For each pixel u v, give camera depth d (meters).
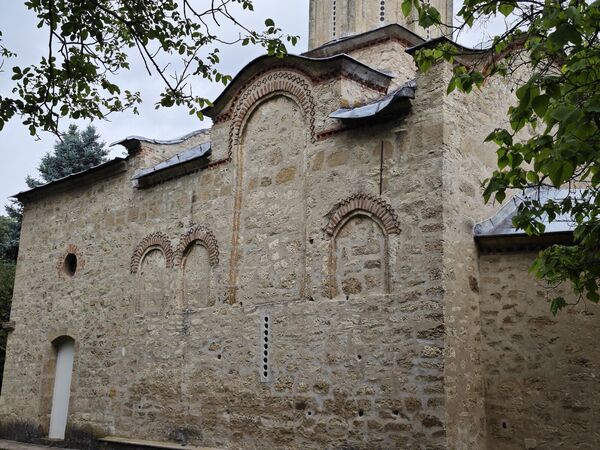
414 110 11.48
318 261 12.21
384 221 11.44
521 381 11.03
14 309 19.86
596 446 10.30
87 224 18.11
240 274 13.67
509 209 12.41
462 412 10.51
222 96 14.76
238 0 8.81
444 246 10.68
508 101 13.14
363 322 11.34
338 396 11.38
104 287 16.98
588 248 8.01
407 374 10.59
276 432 12.18
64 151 31.45
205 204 14.82
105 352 16.39
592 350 10.62
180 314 14.72
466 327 11.02
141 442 14.38
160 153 17.16
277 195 13.39
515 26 7.56
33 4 8.50
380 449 10.65
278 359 12.46
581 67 6.73
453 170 11.20
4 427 18.95
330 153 12.48
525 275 11.35
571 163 6.02
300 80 13.34
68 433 16.73
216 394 13.45
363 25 16.97
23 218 20.52
